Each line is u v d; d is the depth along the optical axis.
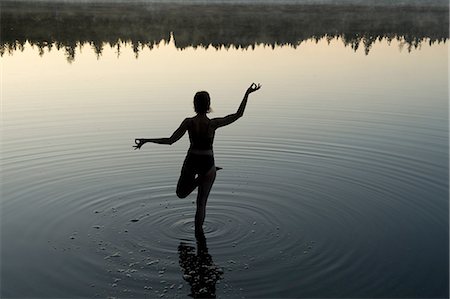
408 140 9.67
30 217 6.24
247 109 12.27
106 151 8.91
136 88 15.11
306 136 9.91
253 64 20.97
